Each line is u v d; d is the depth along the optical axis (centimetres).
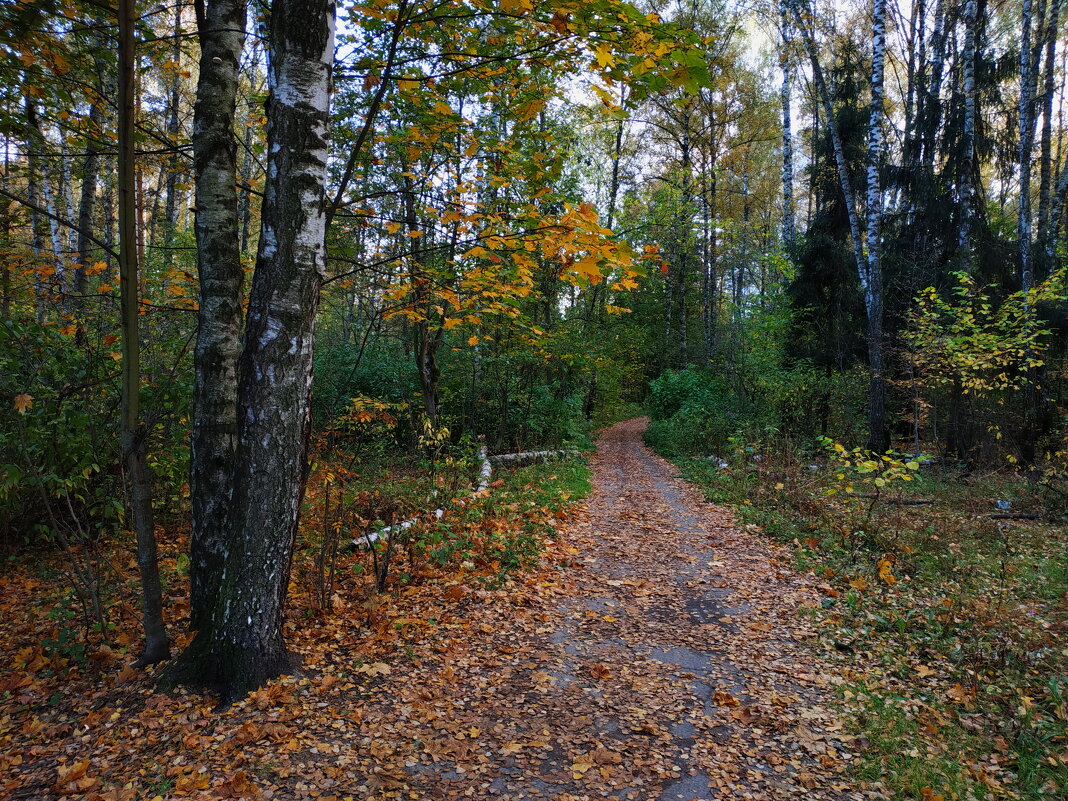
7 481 504
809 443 1348
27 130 450
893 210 1658
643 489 1179
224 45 392
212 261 395
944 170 1482
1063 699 364
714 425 1606
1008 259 1448
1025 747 323
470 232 459
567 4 309
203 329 397
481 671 416
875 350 1277
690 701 386
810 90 1789
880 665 432
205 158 394
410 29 457
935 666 425
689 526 864
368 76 440
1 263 534
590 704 379
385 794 281
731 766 317
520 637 476
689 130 2270
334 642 438
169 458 645
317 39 351
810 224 1759
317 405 1129
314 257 362
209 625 362
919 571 626
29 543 652
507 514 804
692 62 307
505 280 518
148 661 387
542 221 405
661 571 658
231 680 353
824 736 343
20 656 407
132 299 344
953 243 1459
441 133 497
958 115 1455
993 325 1095
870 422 1302
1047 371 1217
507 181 475
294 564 576
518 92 493
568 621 516
